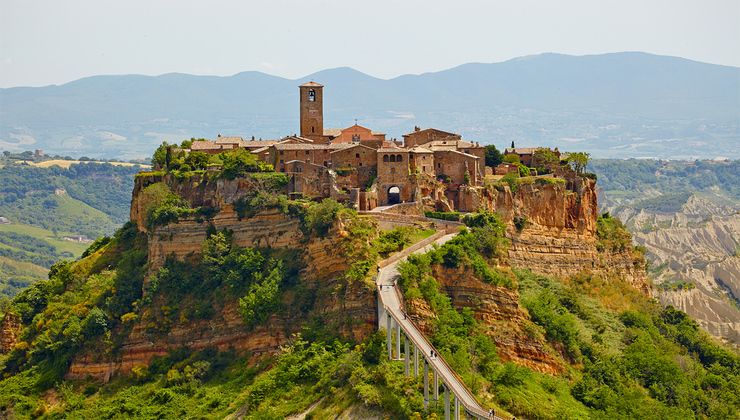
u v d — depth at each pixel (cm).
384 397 16062
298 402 17200
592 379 19000
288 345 19112
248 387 18838
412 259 18738
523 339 18775
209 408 18662
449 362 16600
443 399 15775
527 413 16550
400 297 17775
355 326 18025
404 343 16638
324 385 17212
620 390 19075
